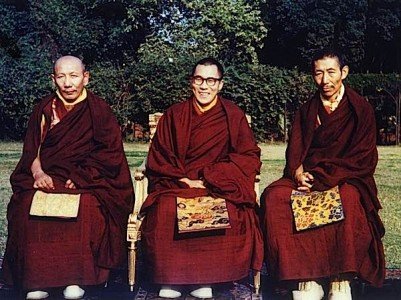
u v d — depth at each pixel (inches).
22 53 803.4
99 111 213.0
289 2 937.5
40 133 211.9
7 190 415.2
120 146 214.4
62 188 202.4
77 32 844.6
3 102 767.1
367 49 976.3
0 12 836.0
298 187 203.6
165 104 761.0
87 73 215.3
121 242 207.3
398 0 950.4
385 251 265.7
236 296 201.5
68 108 213.3
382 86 803.4
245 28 901.2
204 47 879.7
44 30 840.9
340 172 200.7
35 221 197.3
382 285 205.9
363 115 205.8
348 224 193.2
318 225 193.3
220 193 202.2
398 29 954.7
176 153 212.5
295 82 767.1
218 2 887.7
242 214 203.0
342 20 943.0
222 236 197.5
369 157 203.9
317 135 208.8
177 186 206.5
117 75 769.6
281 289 214.2
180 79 756.0
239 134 214.2
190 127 212.8
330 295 197.0
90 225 200.5
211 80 211.2
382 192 419.8
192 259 196.7
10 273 204.7
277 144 771.4
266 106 768.3
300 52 958.4
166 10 895.1
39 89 767.7
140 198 211.8
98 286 212.2
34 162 208.4
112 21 871.1
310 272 193.6
